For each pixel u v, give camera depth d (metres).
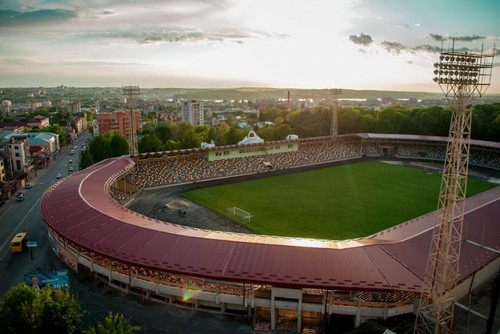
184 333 41.53
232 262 44.47
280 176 119.12
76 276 53.31
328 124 190.00
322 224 76.94
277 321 44.00
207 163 119.62
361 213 84.00
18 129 197.25
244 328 42.72
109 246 48.91
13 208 88.12
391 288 40.81
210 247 47.16
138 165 108.25
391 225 76.75
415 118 187.00
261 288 45.28
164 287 46.06
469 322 43.09
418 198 96.12
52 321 36.66
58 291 39.88
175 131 182.88
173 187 104.50
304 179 115.50
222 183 109.56
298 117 198.50
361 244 50.00
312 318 44.38
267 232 72.25
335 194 99.00
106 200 67.06
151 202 90.56
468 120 34.78
